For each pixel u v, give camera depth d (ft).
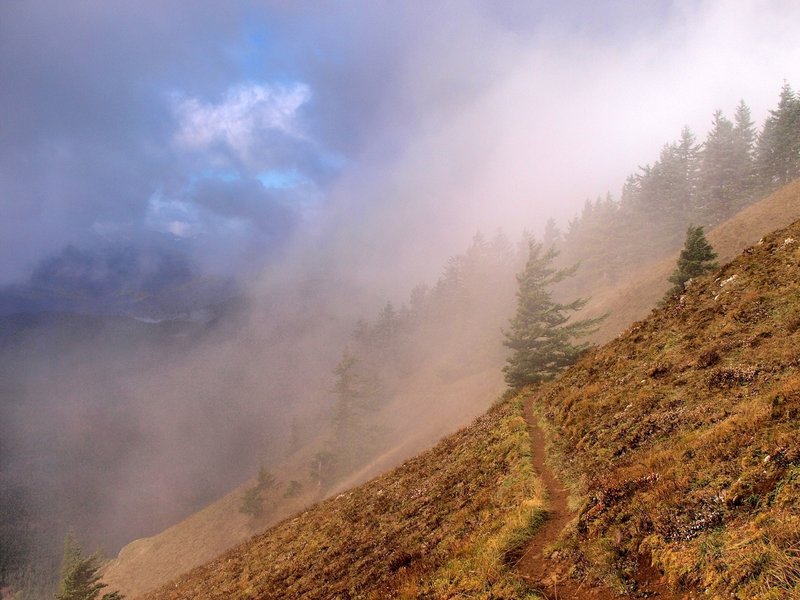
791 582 14.84
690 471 24.36
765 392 28.96
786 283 43.70
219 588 63.98
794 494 17.89
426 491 54.08
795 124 251.80
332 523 64.44
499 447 52.60
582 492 31.91
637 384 46.37
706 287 58.49
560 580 23.59
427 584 29.60
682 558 19.35
